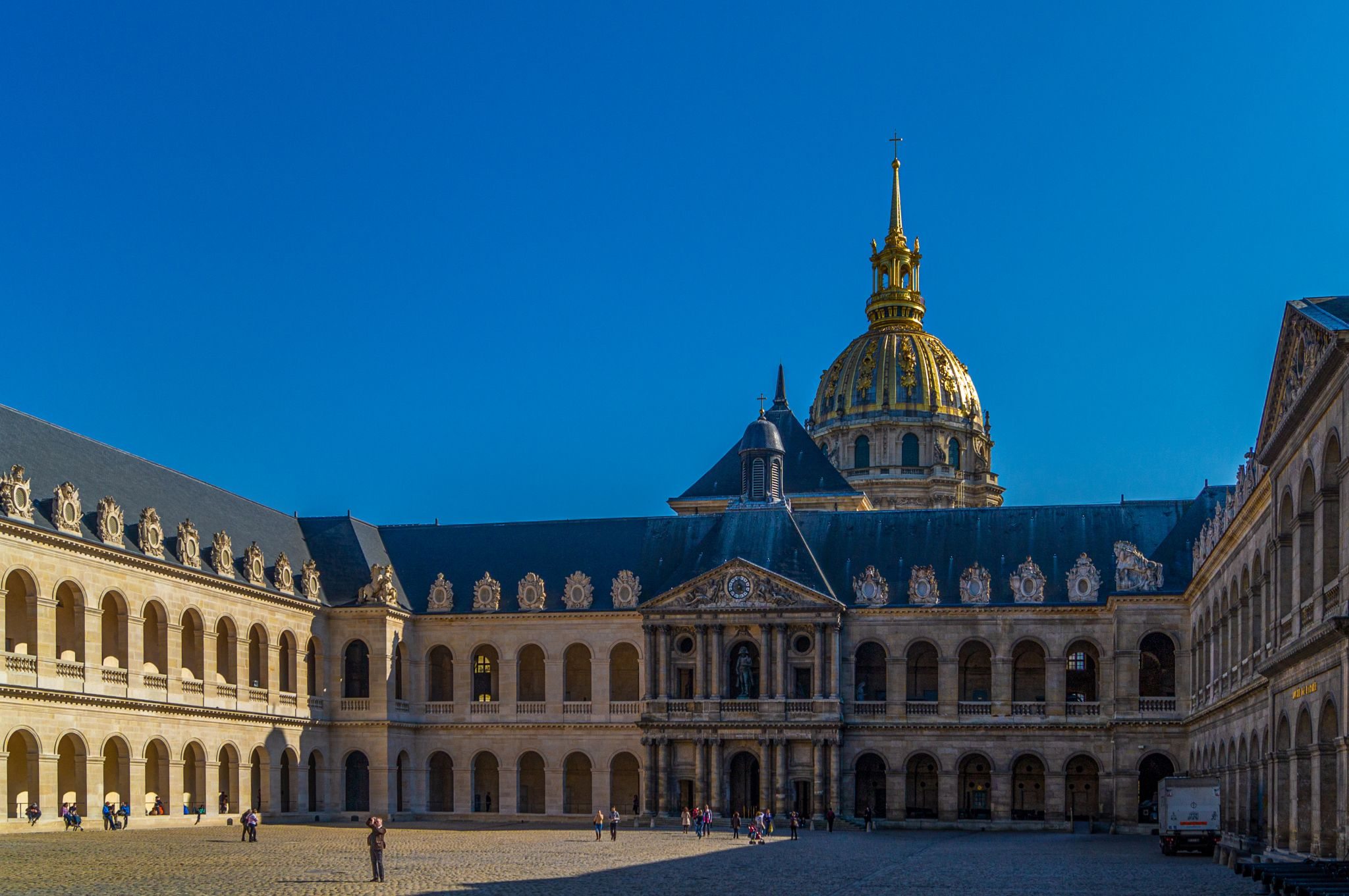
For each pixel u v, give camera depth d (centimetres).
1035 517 12512
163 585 10162
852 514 12925
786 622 12025
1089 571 11869
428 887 5784
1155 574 11444
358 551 12838
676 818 11962
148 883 5728
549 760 12506
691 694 12319
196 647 10662
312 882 5931
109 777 9850
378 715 12256
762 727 11919
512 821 12344
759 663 12250
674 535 13012
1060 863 7431
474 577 13050
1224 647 8981
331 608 12375
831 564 12550
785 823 11781
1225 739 8769
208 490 11762
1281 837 6556
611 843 9106
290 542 12644
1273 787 6581
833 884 6141
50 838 8350
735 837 10019
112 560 9575
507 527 13412
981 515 12625
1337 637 5300
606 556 12962
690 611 12169
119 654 9706
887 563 12462
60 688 9012
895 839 10088
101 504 9569
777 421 16312
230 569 11038
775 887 6000
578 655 13000
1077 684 12219
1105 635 11706
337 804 12206
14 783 9250
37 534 8812
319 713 12206
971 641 11969
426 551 13338
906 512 12825
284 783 11800
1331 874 5128
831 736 11819
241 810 10944
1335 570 5650
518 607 12781
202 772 10512
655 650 12231
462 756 12662
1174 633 11288
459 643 12800
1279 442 6400
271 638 11569
